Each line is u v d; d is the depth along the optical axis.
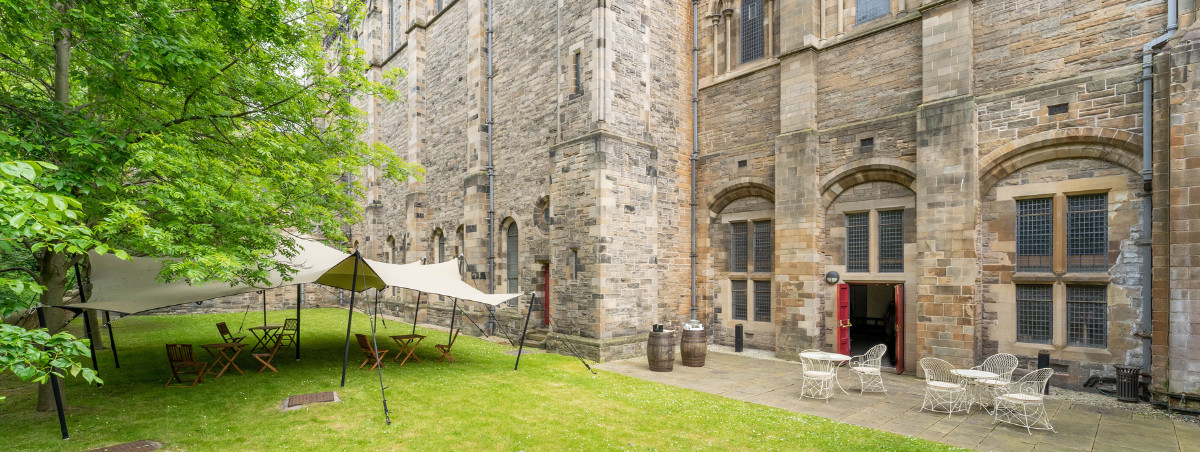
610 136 14.40
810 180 13.75
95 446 7.12
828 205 14.02
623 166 14.72
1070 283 10.55
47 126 6.94
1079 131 10.23
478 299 12.33
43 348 7.65
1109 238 10.17
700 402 9.84
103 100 8.40
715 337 16.47
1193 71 8.71
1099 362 10.22
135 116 8.52
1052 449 7.47
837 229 13.88
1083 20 10.33
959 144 11.31
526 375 12.00
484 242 19.17
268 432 7.75
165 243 6.85
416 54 24.27
